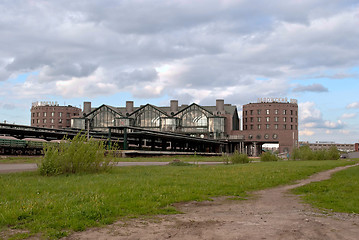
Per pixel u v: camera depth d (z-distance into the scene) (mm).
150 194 13898
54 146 23109
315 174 28516
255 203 13383
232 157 48375
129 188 15234
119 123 110000
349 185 19000
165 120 109500
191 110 112688
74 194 13023
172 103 119562
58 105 142625
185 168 31469
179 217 10359
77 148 23516
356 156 125062
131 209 11031
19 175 21422
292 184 20797
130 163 43094
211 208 12109
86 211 9844
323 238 8070
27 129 69938
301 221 9906
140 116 113812
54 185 16047
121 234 8297
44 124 138250
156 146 113125
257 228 8953
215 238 7984
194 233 8430
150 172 25719
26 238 7812
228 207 12367
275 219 10180
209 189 16484
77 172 23172
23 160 44031
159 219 10008
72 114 141125
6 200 11602
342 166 40531
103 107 115500
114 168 29125
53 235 7977
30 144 60188
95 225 9039
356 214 11227
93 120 116125
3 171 25641
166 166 35500
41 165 22047
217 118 109875
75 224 8828
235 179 21203
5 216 9328
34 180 18234
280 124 125500
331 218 10453
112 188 14984
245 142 125188
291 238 8000
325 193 16234
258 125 126562
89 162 23906
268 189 18094
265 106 126375
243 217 10469
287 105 126875
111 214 10195
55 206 10656
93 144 24406
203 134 109812
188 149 104938
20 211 9766
